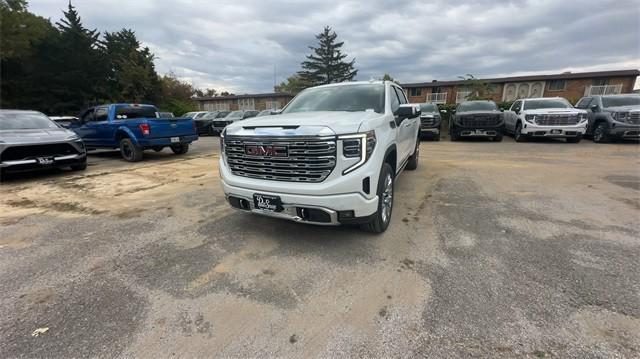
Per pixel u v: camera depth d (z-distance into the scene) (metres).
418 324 1.99
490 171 6.54
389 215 3.59
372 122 2.95
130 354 1.81
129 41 42.44
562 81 31.36
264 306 2.22
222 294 2.37
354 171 2.72
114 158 9.79
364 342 1.85
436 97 35.38
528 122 11.46
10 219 4.10
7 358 1.78
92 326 2.05
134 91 33.12
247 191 3.04
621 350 1.72
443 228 3.51
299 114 3.54
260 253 3.03
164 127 8.84
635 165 6.86
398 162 4.16
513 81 32.50
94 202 4.82
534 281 2.42
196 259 2.94
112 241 3.37
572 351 1.73
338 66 49.78
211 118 20.53
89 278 2.63
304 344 1.85
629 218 3.67
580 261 2.70
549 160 7.73
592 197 4.51
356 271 2.65
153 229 3.70
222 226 3.74
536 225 3.53
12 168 6.01
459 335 1.88
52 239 3.45
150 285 2.52
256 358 1.76
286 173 2.86
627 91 29.77
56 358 1.79
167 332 1.98
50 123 7.49
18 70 27.53
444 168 6.97
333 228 3.57
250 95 50.06
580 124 10.83
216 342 1.88
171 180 6.33
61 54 29.75
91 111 9.71
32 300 2.33
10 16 25.16
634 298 2.17
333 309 2.16
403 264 2.75
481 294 2.27
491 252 2.91
